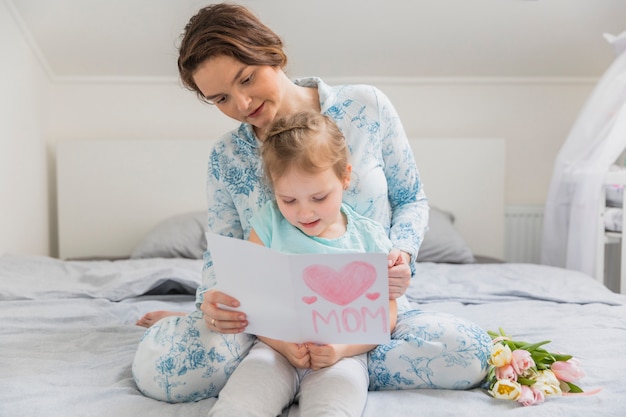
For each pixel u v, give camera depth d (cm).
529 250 318
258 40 115
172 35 283
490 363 110
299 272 97
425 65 304
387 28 281
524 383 108
